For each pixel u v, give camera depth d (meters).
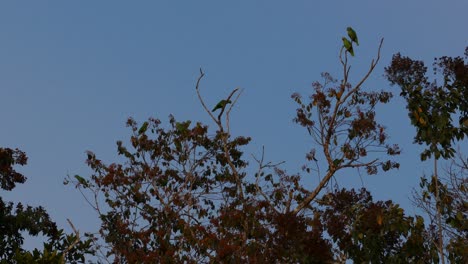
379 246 16.53
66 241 18.83
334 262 16.09
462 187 16.23
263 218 17.72
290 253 15.97
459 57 17.05
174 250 19.19
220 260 17.36
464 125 16.72
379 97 19.59
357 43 18.67
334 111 19.38
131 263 18.83
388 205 16.81
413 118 17.03
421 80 17.19
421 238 16.17
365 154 19.28
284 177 20.09
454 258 15.80
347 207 17.38
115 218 20.45
